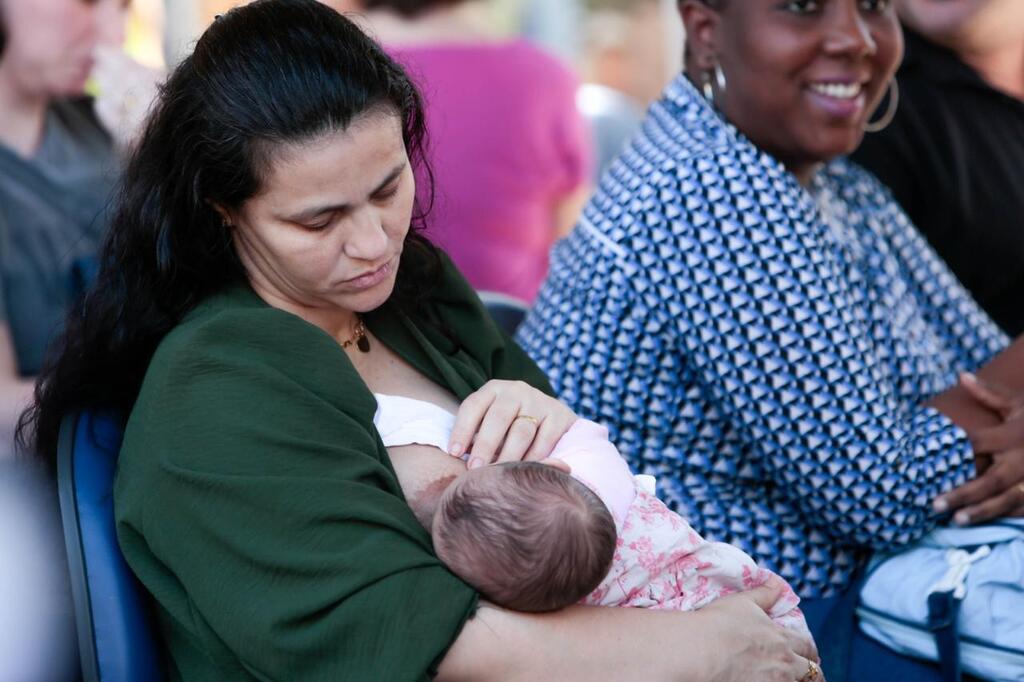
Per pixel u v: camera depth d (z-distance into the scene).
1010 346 3.71
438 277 2.97
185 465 2.37
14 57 4.38
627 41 9.57
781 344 3.22
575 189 5.63
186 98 2.44
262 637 2.31
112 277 2.61
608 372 3.37
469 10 5.44
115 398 2.68
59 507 2.72
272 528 2.34
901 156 4.40
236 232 2.58
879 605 3.26
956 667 3.09
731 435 3.38
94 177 4.47
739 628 2.58
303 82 2.37
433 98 4.80
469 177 5.32
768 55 3.42
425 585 2.32
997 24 4.41
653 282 3.29
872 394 3.24
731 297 3.24
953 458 3.28
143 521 2.42
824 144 3.50
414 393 2.83
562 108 5.50
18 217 4.32
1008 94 4.51
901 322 3.70
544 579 2.34
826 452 3.23
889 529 3.25
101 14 4.53
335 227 2.45
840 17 3.40
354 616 2.29
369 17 5.41
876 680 3.21
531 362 3.15
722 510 3.35
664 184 3.29
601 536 2.38
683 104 3.51
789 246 3.24
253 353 2.46
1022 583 3.13
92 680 2.50
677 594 2.63
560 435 2.71
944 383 3.72
